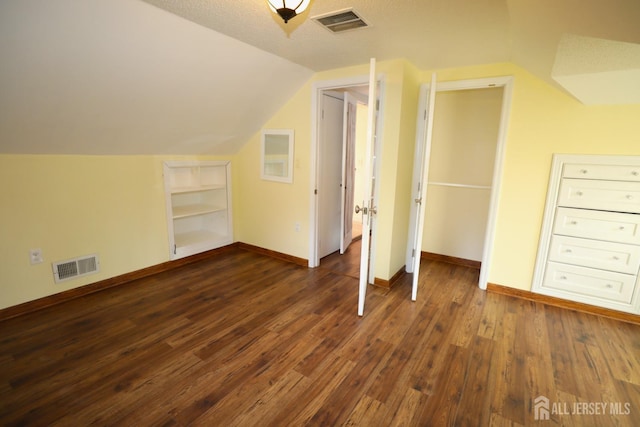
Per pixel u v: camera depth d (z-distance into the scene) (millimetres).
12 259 2359
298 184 3562
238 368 1921
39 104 2010
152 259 3275
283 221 3758
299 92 3379
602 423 1585
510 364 2008
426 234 4000
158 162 3191
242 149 3955
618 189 2439
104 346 2096
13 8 1469
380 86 2867
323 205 3764
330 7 1781
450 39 2234
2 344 2082
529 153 2734
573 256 2670
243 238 4195
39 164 2420
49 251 2545
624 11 1082
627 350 2164
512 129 2777
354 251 4234
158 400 1663
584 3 1154
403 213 3268
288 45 2426
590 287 2637
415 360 2029
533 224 2803
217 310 2605
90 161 2699
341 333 2312
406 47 2434
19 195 2350
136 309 2584
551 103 2596
